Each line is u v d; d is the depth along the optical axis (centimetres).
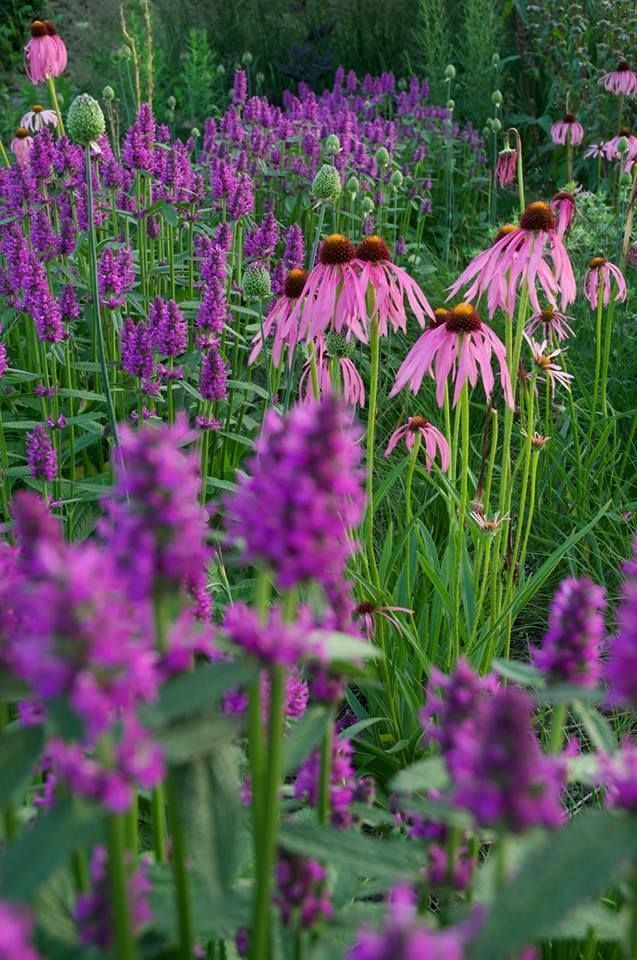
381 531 407
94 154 496
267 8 1105
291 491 110
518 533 319
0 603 126
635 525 425
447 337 296
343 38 1108
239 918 135
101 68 971
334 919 142
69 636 97
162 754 109
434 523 423
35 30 520
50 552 100
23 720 155
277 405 429
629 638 113
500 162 445
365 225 628
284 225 688
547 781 112
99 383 438
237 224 511
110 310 424
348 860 130
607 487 462
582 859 102
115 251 511
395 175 661
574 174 871
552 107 930
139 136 486
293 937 140
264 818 124
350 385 350
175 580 113
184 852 128
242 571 369
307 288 307
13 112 940
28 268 380
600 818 106
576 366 526
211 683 111
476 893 146
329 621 138
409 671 325
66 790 123
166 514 109
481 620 339
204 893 136
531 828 111
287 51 1083
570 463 473
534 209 305
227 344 472
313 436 111
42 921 135
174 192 498
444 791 135
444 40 951
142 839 248
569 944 207
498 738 106
